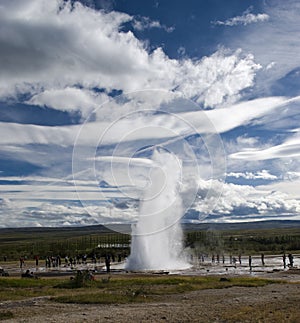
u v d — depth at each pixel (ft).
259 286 108.68
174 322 59.52
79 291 98.27
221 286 106.52
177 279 118.01
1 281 111.86
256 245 376.07
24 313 68.69
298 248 359.05
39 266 214.07
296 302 78.02
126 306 76.02
